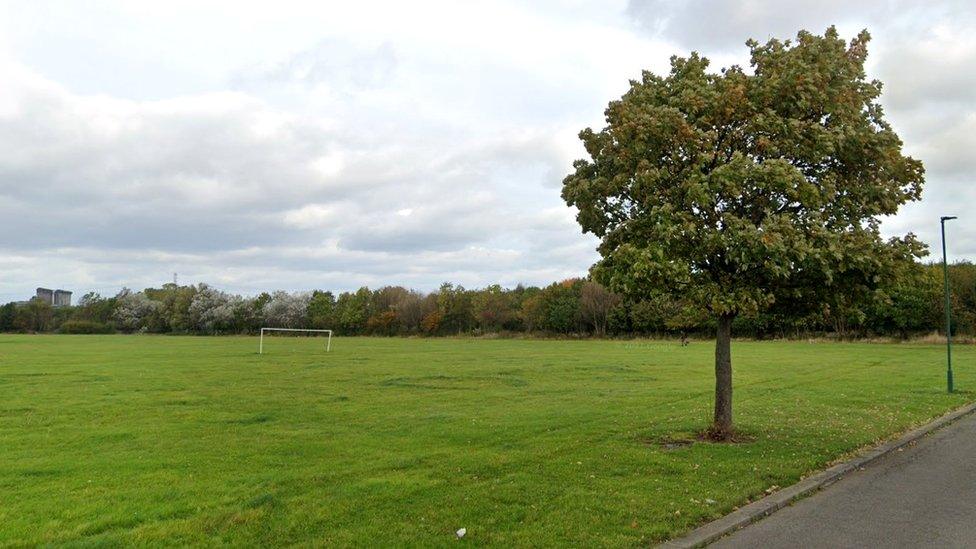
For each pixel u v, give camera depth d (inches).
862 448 549.6
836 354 1899.6
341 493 387.9
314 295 5132.9
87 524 336.2
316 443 567.8
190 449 544.4
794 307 549.3
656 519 340.2
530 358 1774.1
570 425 659.4
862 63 547.2
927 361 1604.3
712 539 321.1
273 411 771.4
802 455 503.2
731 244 464.8
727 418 573.6
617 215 562.9
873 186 511.5
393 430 638.5
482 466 460.4
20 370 1336.1
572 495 383.2
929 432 648.4
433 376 1224.8
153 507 367.6
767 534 331.6
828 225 503.2
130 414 747.4
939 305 2662.4
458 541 306.5
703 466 461.7
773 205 502.9
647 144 511.2
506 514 346.9
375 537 312.0
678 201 504.1
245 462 491.2
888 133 509.4
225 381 1133.7
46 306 5206.7
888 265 486.3
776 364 1510.8
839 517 360.8
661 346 2561.5
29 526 335.9
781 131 494.3
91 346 2502.5
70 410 776.9
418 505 362.6
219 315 4756.4
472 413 753.0
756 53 551.2
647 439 572.7
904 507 380.8
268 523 333.4
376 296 4736.7
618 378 1190.9
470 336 4156.0
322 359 1729.8
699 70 548.1
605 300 3666.3
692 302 502.9
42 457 515.5
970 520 354.6
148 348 2348.7
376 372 1318.9
